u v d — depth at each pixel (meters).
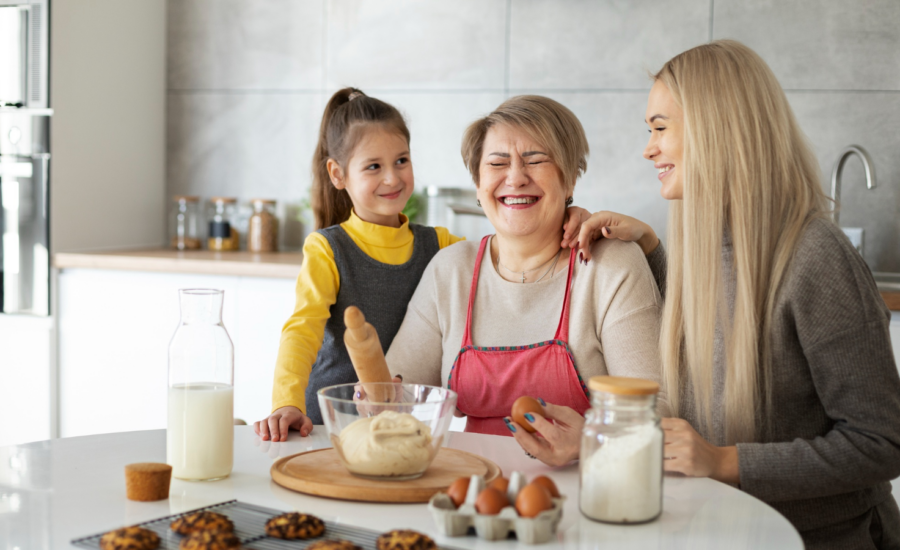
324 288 1.66
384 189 1.74
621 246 1.41
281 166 3.27
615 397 0.85
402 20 3.09
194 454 0.97
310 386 1.73
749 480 1.07
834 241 1.16
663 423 1.06
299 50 3.21
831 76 2.69
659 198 2.87
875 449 1.07
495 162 1.40
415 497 0.90
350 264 1.71
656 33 2.83
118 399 2.82
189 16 3.32
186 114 3.36
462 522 0.80
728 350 1.21
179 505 0.88
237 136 3.31
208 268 2.69
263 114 3.27
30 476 0.99
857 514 1.18
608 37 2.88
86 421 2.86
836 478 1.07
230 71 3.29
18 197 2.83
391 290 1.75
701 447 1.04
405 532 0.74
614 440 0.85
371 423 0.93
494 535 0.79
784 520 0.87
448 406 0.96
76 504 0.88
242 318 2.68
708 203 1.22
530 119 1.38
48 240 2.82
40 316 2.86
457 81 3.05
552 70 2.94
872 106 2.66
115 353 2.81
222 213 3.20
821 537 1.18
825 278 1.14
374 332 1.06
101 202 3.05
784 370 1.19
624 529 0.84
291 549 0.74
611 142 2.90
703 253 1.22
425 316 1.50
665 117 1.30
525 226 1.40
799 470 1.06
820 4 2.68
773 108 1.22
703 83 1.23
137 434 1.22
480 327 1.44
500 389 1.38
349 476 0.96
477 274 1.48
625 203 2.90
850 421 1.11
